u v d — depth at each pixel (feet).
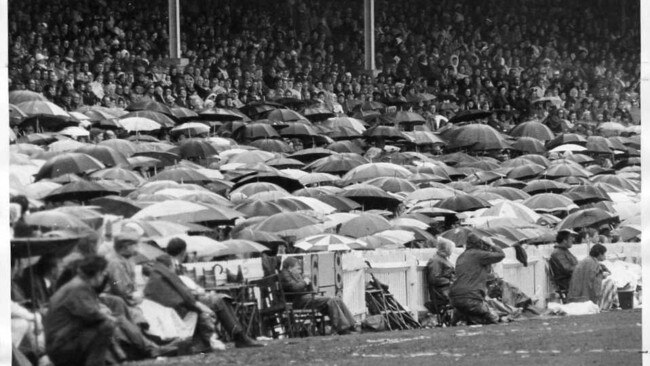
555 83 413.59
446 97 387.14
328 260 196.54
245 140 301.22
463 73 413.39
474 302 206.69
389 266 209.36
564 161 295.07
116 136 278.26
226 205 209.97
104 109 293.02
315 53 402.72
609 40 423.23
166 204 192.75
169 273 165.89
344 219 217.97
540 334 192.13
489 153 328.90
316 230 209.56
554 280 235.20
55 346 151.74
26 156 213.87
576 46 423.23
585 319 213.87
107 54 335.88
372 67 403.54
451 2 429.79
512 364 162.20
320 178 255.91
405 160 292.20
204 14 386.52
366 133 318.24
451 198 240.12
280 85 371.35
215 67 362.33
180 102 329.31
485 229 227.81
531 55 424.46
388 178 253.65
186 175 228.43
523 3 428.15
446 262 212.23
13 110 251.60
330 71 400.06
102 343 152.46
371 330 199.52
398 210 245.65
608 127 380.17
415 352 170.09
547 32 425.69
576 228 256.73
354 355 166.71
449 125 353.10
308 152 285.23
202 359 161.07
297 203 218.79
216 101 324.39
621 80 417.90
